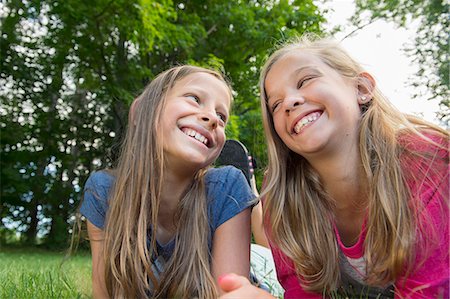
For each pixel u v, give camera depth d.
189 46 2.77
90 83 3.14
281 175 0.49
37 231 3.66
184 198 0.52
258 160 1.03
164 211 0.53
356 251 0.44
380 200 0.42
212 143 0.51
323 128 0.42
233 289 0.36
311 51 0.47
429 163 0.42
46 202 3.61
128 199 0.51
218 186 0.53
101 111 3.80
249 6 3.28
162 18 2.46
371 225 0.42
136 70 2.87
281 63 0.46
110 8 2.38
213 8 3.18
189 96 0.52
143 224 0.49
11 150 3.56
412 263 0.39
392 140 0.45
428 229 0.39
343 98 0.44
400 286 0.40
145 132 0.52
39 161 3.73
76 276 0.75
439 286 0.37
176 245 0.50
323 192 0.47
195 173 0.53
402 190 0.41
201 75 0.55
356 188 0.45
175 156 0.50
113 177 0.56
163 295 0.49
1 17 3.10
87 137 3.82
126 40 2.63
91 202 0.55
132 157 0.52
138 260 0.49
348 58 0.48
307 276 0.46
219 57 3.24
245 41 3.15
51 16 2.80
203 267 0.49
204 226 0.51
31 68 3.46
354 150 0.45
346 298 0.44
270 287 0.60
